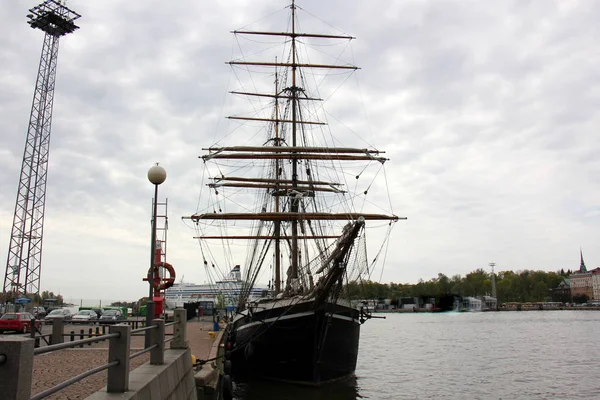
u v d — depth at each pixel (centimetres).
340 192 5478
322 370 3409
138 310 7012
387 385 3984
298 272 4503
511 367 5038
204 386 2214
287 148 5125
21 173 8019
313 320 3262
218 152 5103
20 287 7762
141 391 1122
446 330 11231
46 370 1708
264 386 3559
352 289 3762
